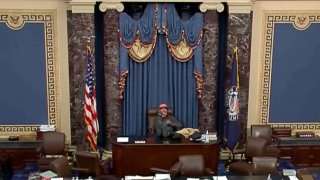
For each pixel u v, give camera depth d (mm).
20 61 10289
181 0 9867
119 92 10180
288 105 10812
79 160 8734
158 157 9281
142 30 10008
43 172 8359
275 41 10508
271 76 10664
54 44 10273
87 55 9859
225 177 7887
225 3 10086
